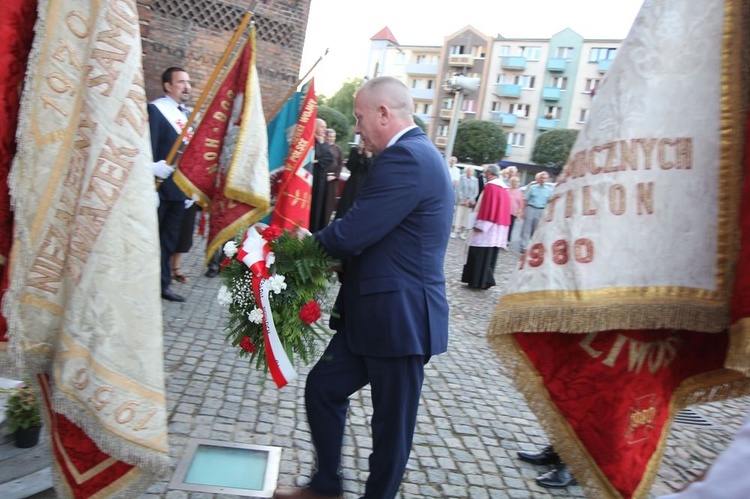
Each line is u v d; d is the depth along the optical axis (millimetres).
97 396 1819
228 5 8969
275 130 4551
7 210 1905
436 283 2521
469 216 14531
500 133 44625
